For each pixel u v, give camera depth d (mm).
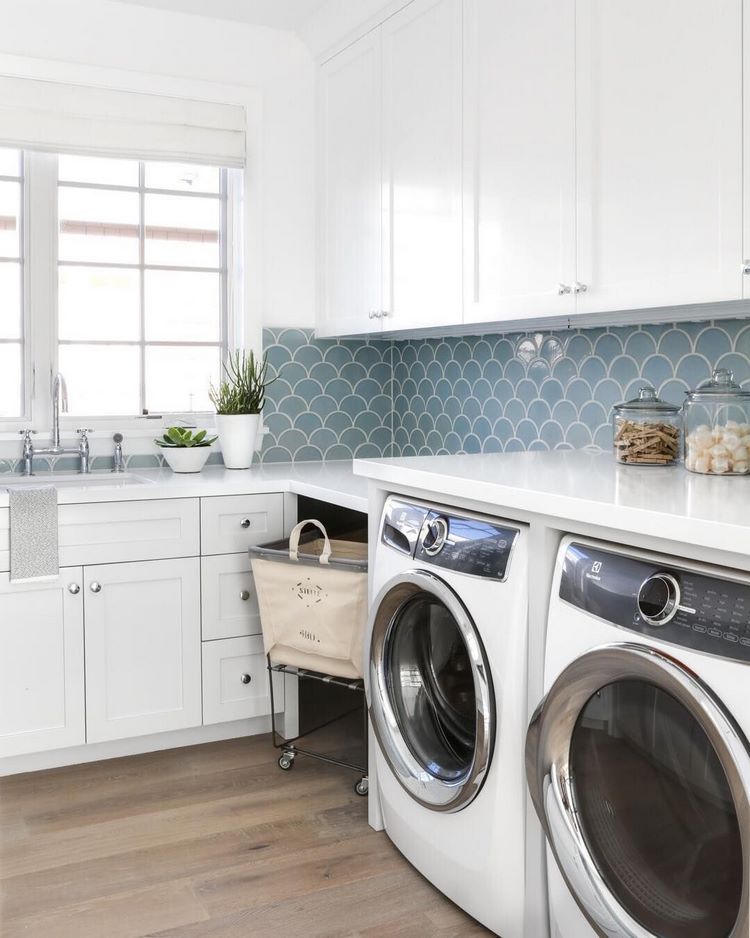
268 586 2625
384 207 2949
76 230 3232
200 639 2814
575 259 2098
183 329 3438
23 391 3180
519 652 1724
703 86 1753
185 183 3393
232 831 2311
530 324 2619
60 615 2631
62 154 3104
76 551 2635
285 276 3494
